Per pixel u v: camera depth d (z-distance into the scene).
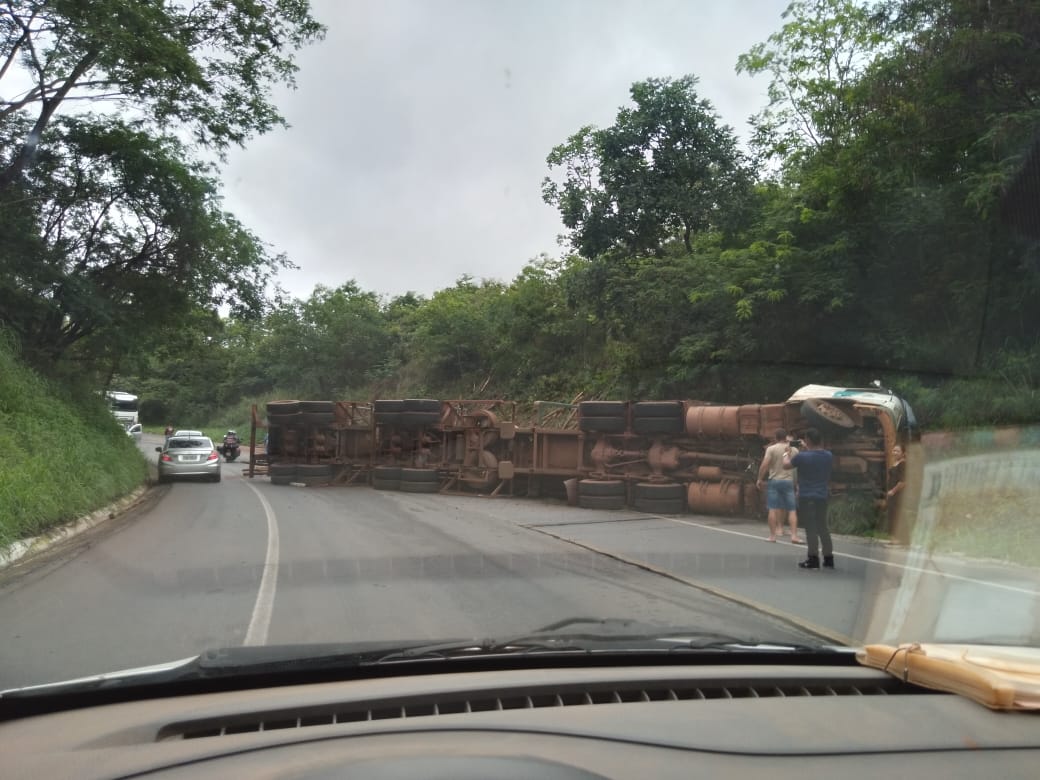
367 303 52.53
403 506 18.30
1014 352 15.27
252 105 20.92
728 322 20.58
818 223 18.88
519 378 34.03
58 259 21.77
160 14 18.56
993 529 11.93
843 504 14.05
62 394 21.64
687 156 23.08
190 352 30.16
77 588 8.84
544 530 14.03
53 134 21.06
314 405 25.61
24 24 17.59
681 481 17.09
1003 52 14.16
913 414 14.71
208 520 15.30
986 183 14.05
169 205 22.88
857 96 16.92
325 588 8.69
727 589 8.85
